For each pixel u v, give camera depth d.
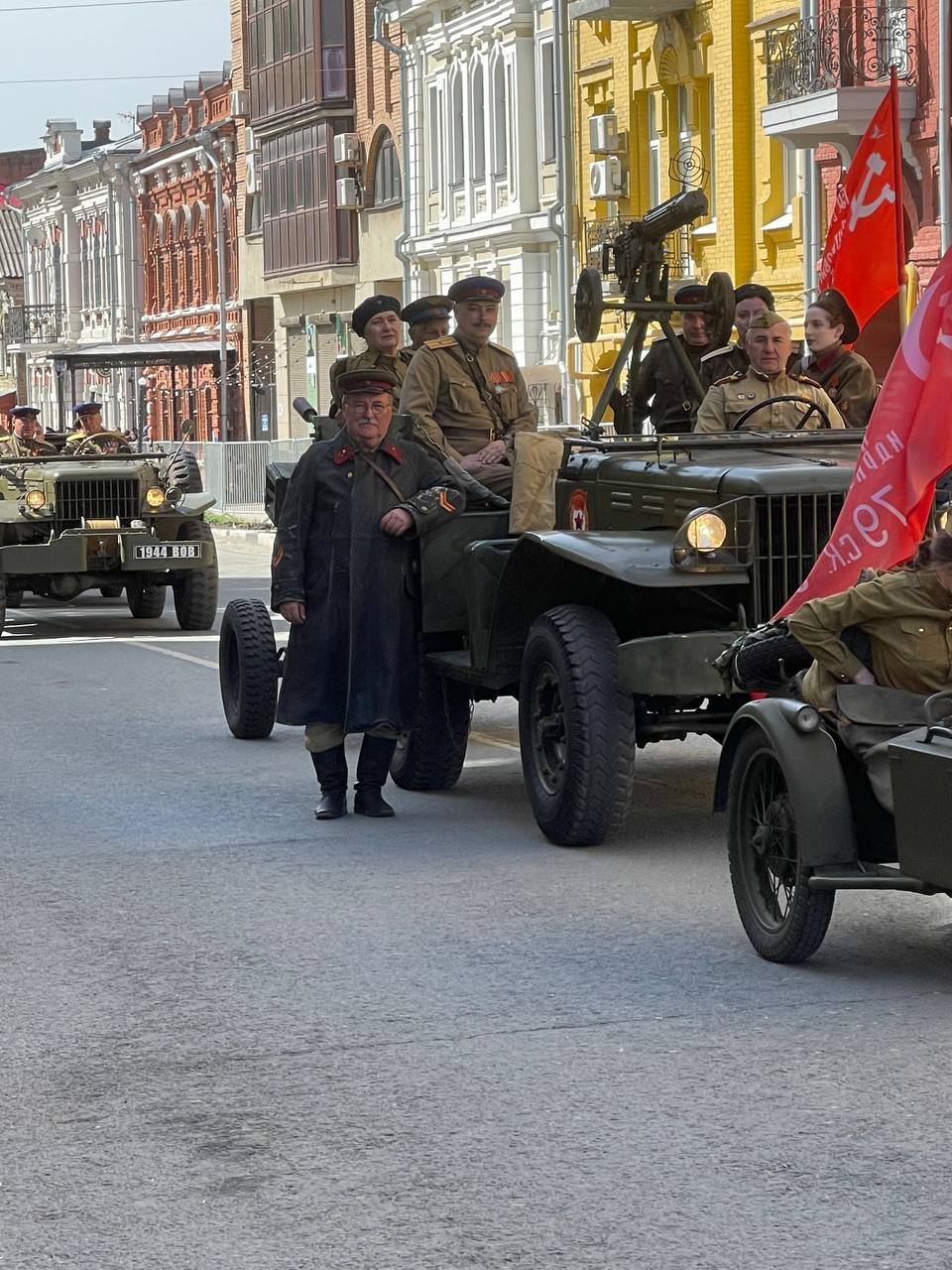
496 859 9.04
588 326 11.57
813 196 28.44
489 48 42.56
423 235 46.94
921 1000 6.67
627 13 33.81
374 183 51.75
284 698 10.05
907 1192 5.01
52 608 24.22
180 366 68.06
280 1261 4.69
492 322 11.14
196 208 67.69
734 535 8.88
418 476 10.00
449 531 10.21
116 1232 4.89
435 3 44.62
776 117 26.97
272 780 11.37
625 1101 5.71
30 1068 6.18
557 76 38.22
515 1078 5.95
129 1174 5.27
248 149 60.28
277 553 10.01
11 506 20.53
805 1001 6.68
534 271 41.50
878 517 7.93
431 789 11.03
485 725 13.62
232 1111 5.73
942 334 7.82
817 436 9.93
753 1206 4.93
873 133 12.23
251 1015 6.67
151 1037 6.46
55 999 6.92
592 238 36.19
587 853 9.13
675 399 12.07
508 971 7.12
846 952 7.34
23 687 15.91
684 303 12.14
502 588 9.59
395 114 49.72
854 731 7.04
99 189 78.31
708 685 8.62
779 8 30.30
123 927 7.91
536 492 10.27
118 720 13.90
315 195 53.97
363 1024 6.53
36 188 85.94
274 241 57.47
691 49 33.16
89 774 11.63
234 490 43.72
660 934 7.63
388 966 7.23
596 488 10.01
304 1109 5.73
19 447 23.41
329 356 55.56
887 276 12.32
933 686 7.12
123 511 20.72
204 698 15.08
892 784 6.66
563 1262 4.64
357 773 10.21
